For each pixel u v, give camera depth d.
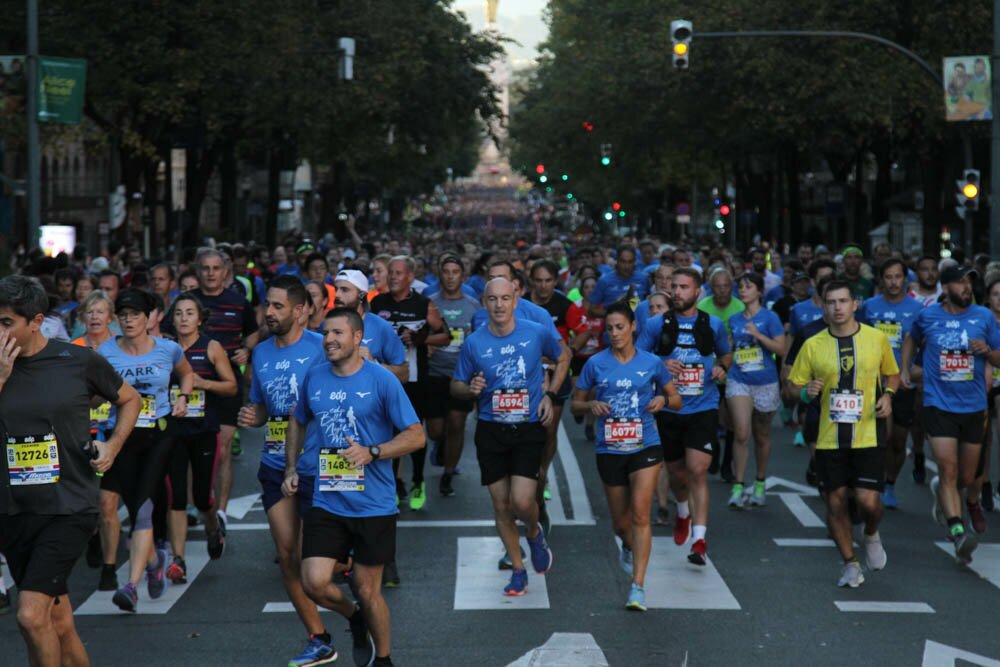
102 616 10.57
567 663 9.16
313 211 77.75
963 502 15.02
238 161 62.06
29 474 7.70
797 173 54.97
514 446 11.06
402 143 55.72
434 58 54.38
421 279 21.23
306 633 10.08
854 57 40.66
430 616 10.48
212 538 12.09
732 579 11.73
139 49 36.88
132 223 42.66
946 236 51.28
